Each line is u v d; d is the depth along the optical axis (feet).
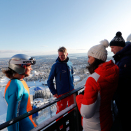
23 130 3.09
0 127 1.93
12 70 3.09
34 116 3.57
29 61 3.31
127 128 3.63
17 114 2.91
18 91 2.85
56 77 6.17
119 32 4.82
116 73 2.55
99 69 2.42
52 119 2.87
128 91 3.47
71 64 6.74
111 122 2.90
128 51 3.64
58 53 6.00
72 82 6.66
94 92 2.29
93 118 2.64
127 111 3.59
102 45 2.56
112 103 4.88
